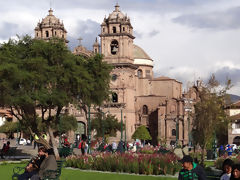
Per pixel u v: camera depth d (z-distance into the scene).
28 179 21.25
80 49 130.88
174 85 151.75
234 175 13.93
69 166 39.44
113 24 131.12
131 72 132.75
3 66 43.34
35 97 44.94
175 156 35.91
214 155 56.44
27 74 44.06
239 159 36.09
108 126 113.12
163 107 135.00
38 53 46.84
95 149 66.31
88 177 31.06
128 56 131.88
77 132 123.75
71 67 47.38
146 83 146.25
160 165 33.50
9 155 55.22
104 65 53.00
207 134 40.91
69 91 50.16
